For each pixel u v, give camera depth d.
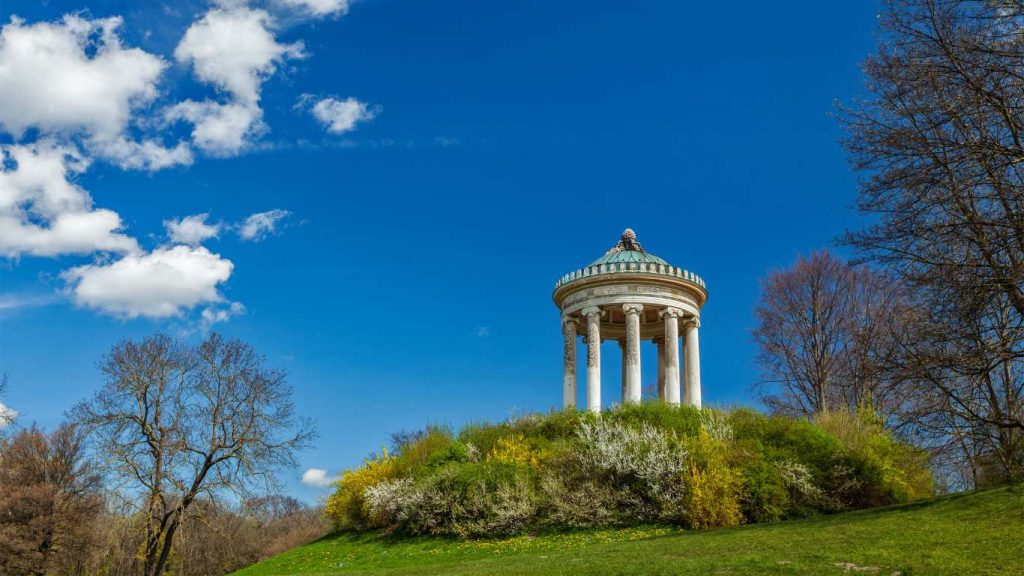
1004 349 24.19
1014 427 25.41
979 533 18.78
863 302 49.16
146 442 38.09
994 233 23.59
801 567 17.30
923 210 24.88
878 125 26.20
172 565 58.59
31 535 50.12
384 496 34.91
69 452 54.16
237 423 38.97
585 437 34.44
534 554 25.91
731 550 20.55
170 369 38.81
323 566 30.70
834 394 49.56
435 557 28.97
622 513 30.02
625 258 46.94
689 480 29.09
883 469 32.16
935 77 24.52
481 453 37.50
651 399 40.12
